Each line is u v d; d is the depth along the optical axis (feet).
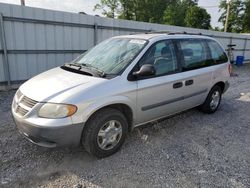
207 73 14.80
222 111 17.58
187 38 13.91
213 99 16.44
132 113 10.88
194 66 13.99
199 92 14.61
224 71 16.52
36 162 9.78
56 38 24.49
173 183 8.79
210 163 10.20
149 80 11.21
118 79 10.18
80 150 10.83
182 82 12.90
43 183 8.51
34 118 8.82
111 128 10.21
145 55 11.30
